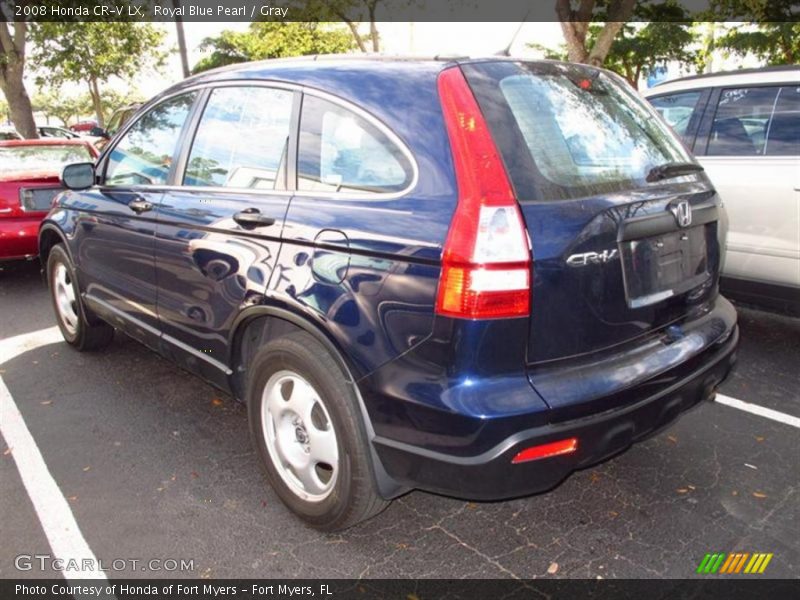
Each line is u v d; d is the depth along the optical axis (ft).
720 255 10.13
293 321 8.69
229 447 11.79
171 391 14.10
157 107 12.52
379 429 7.94
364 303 7.82
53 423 12.71
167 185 11.60
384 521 9.70
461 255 7.02
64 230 14.82
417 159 7.70
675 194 8.94
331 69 9.17
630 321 8.12
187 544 9.20
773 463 10.98
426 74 8.10
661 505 9.93
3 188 21.30
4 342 17.31
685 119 17.30
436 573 8.61
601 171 8.23
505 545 9.13
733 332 9.88
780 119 15.47
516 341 7.15
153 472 10.99
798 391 13.64
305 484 9.33
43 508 10.02
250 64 10.82
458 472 7.32
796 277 15.02
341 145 8.61
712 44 61.36
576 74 9.23
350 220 8.09
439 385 7.27
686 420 12.47
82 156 26.40
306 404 8.93
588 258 7.47
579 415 7.39
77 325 15.74
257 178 9.78
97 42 80.33
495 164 7.25
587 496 10.19
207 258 10.15
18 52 52.47
